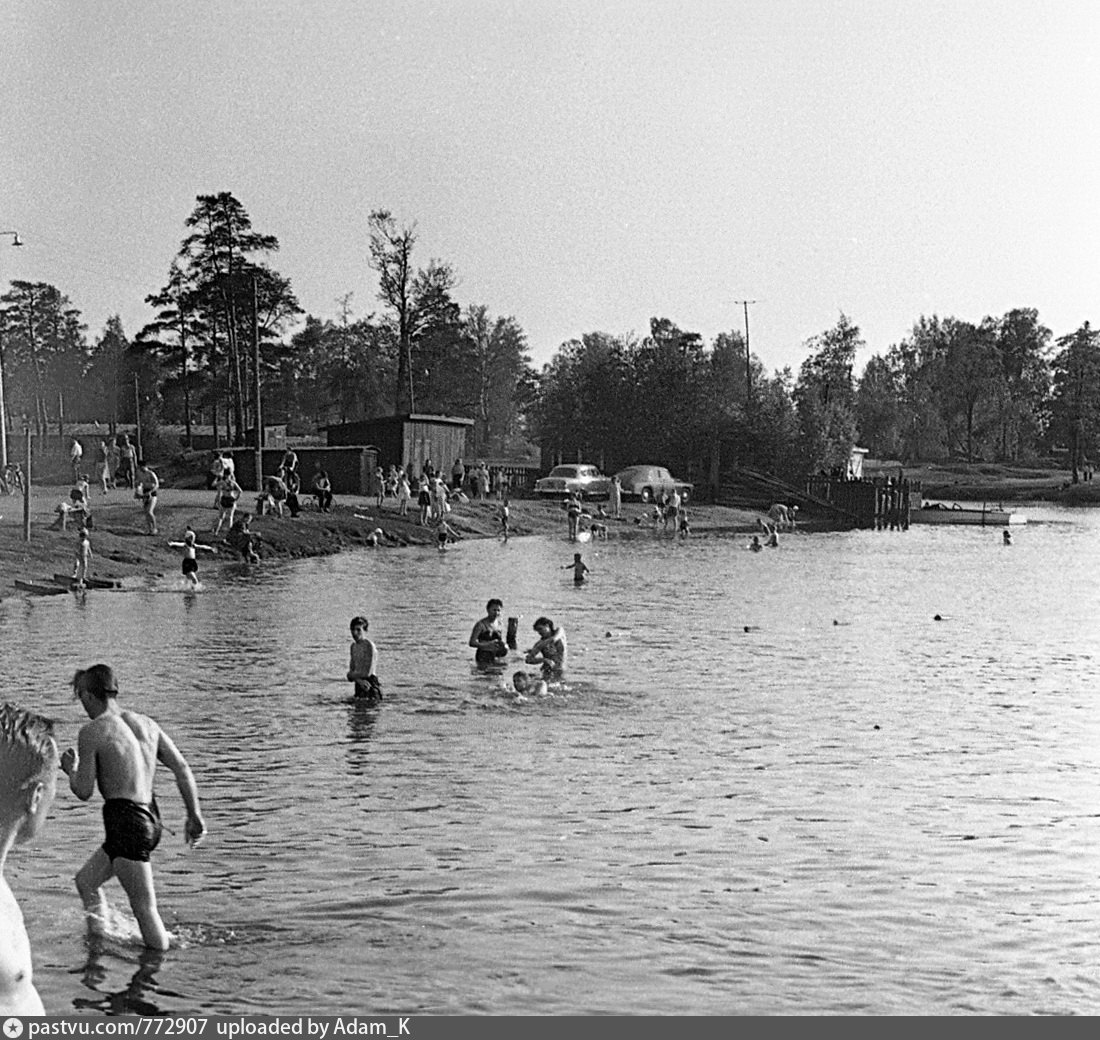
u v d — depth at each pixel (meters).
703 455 109.38
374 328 151.25
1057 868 14.62
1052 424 177.12
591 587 48.34
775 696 25.72
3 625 34.47
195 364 115.38
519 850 14.91
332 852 14.69
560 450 115.12
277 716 22.73
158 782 17.80
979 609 43.38
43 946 11.55
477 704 24.12
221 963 11.38
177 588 44.66
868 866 14.56
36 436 106.25
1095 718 23.86
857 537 85.94
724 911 12.98
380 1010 10.52
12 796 6.75
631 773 18.83
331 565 55.41
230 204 108.00
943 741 21.61
